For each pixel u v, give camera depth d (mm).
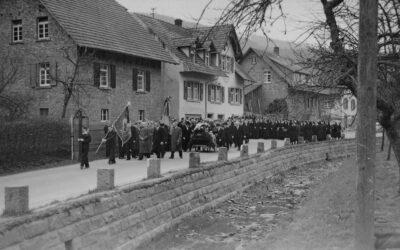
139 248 11047
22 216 7707
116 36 33781
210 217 14625
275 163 25219
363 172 6578
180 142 23797
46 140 21516
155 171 12836
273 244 9102
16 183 15102
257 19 7926
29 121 20859
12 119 22391
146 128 23047
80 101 29906
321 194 15102
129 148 23078
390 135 9609
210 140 27375
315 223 10234
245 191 19641
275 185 21906
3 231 7223
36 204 10836
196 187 14992
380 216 9633
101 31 32500
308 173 27203
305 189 20500
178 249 11000
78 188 13773
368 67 6406
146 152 22984
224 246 11078
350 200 11891
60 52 29906
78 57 28312
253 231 12711
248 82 55344
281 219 13711
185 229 12969
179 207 13664
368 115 6477
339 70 9219
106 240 9906
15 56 31172
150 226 11859
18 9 31188
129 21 37906
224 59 49094
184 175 14164
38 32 30828
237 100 52594
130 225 10922
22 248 7566
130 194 11031
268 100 54406
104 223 9898
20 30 31516
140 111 36438
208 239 11930
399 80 9898
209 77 46438
